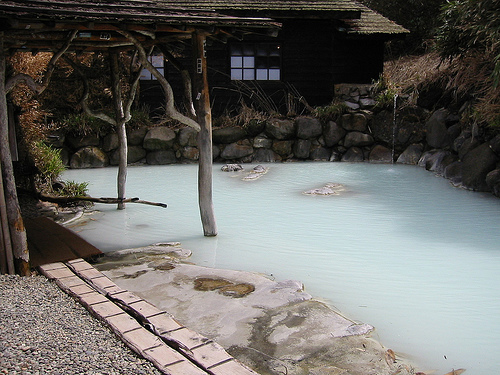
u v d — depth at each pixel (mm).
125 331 2877
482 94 8680
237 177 9047
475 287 3969
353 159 10750
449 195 7355
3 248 3926
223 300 3582
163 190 8008
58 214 6367
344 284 4043
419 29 16609
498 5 7527
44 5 4086
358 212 6477
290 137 11039
